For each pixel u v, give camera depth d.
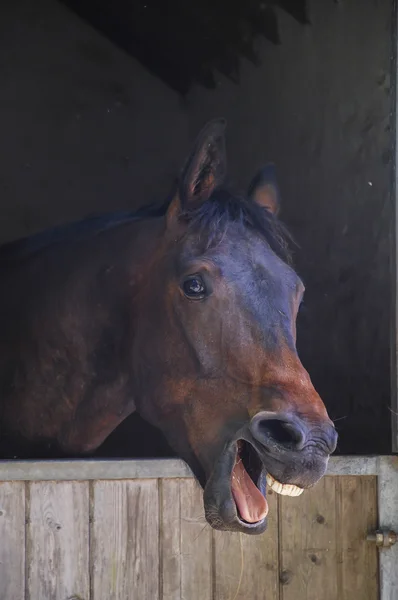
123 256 3.32
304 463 2.44
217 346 2.77
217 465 2.68
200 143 2.94
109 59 5.94
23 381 3.65
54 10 5.79
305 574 3.38
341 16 4.67
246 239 2.89
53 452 3.61
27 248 4.02
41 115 5.95
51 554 3.18
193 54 5.62
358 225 4.58
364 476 3.45
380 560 3.42
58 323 3.50
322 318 4.61
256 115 5.37
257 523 2.68
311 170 4.92
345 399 4.40
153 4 5.41
